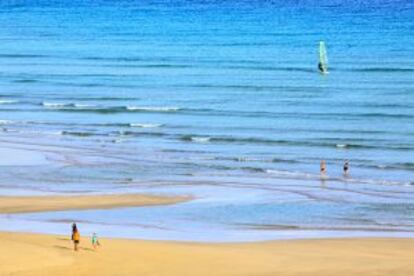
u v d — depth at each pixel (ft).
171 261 277.23
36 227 320.91
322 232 319.68
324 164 427.74
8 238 298.56
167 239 306.35
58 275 262.47
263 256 284.20
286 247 296.92
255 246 297.33
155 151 465.88
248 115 567.59
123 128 532.73
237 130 520.83
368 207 354.95
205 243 301.43
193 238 308.60
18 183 396.98
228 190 382.22
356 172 421.18
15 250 278.05
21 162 438.40
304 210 349.41
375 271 269.23
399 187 390.63
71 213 344.08
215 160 444.96
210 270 269.44
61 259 273.95
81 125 543.80
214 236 311.88
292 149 472.85
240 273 266.98
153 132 518.78
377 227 327.06
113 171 420.36
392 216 342.44
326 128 525.34
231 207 353.31
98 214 342.23
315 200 364.99
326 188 387.34
